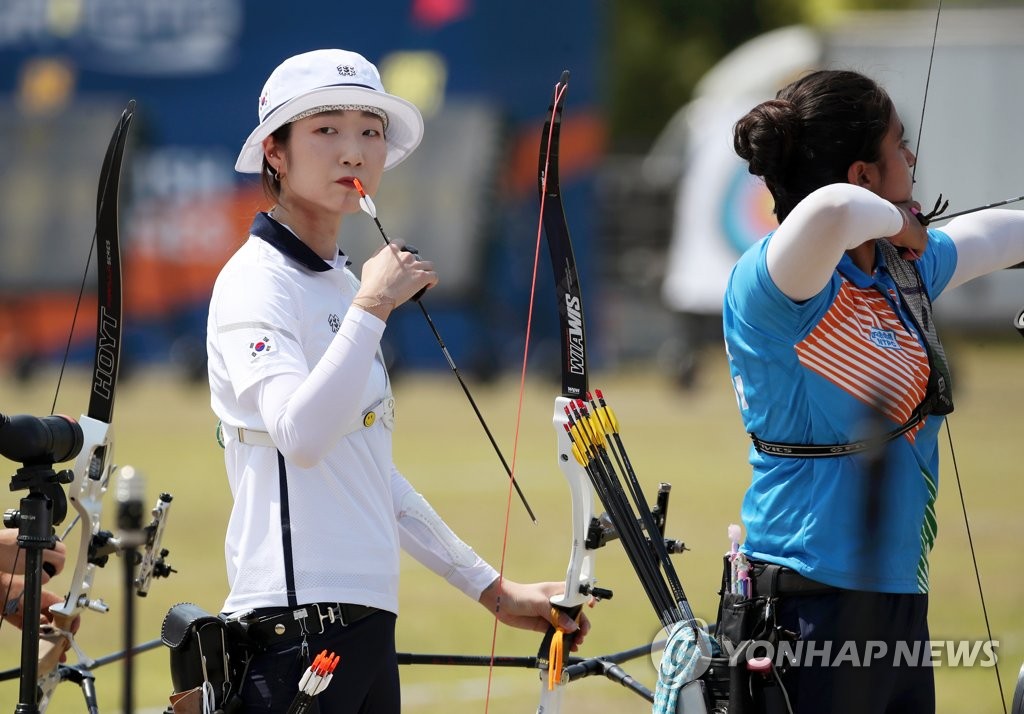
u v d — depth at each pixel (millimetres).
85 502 13078
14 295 105250
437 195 105188
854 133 12047
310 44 111625
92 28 111562
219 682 11781
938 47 90375
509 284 111938
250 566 11992
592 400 13062
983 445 63094
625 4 175250
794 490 11750
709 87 111312
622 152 169500
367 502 12297
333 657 11469
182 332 108812
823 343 11609
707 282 106562
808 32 105188
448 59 112125
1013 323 14367
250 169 13086
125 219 107375
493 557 37969
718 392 102562
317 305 12312
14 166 106312
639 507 12602
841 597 11516
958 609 29891
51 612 13344
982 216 13930
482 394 99500
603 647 27891
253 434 12086
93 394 13203
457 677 26781
